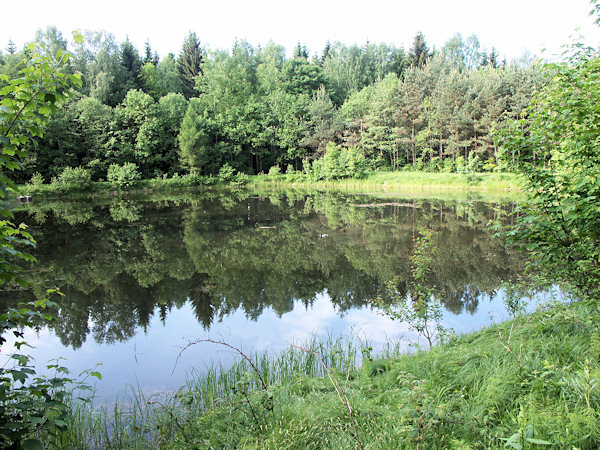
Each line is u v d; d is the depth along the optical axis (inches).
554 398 120.8
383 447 114.8
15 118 112.4
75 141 1649.9
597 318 177.0
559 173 199.2
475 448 106.3
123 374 234.5
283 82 2551.7
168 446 142.9
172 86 2442.2
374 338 275.3
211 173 2010.3
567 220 185.0
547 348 161.6
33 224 825.5
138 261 529.3
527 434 96.3
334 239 661.9
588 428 98.0
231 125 2071.9
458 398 136.8
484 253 543.8
